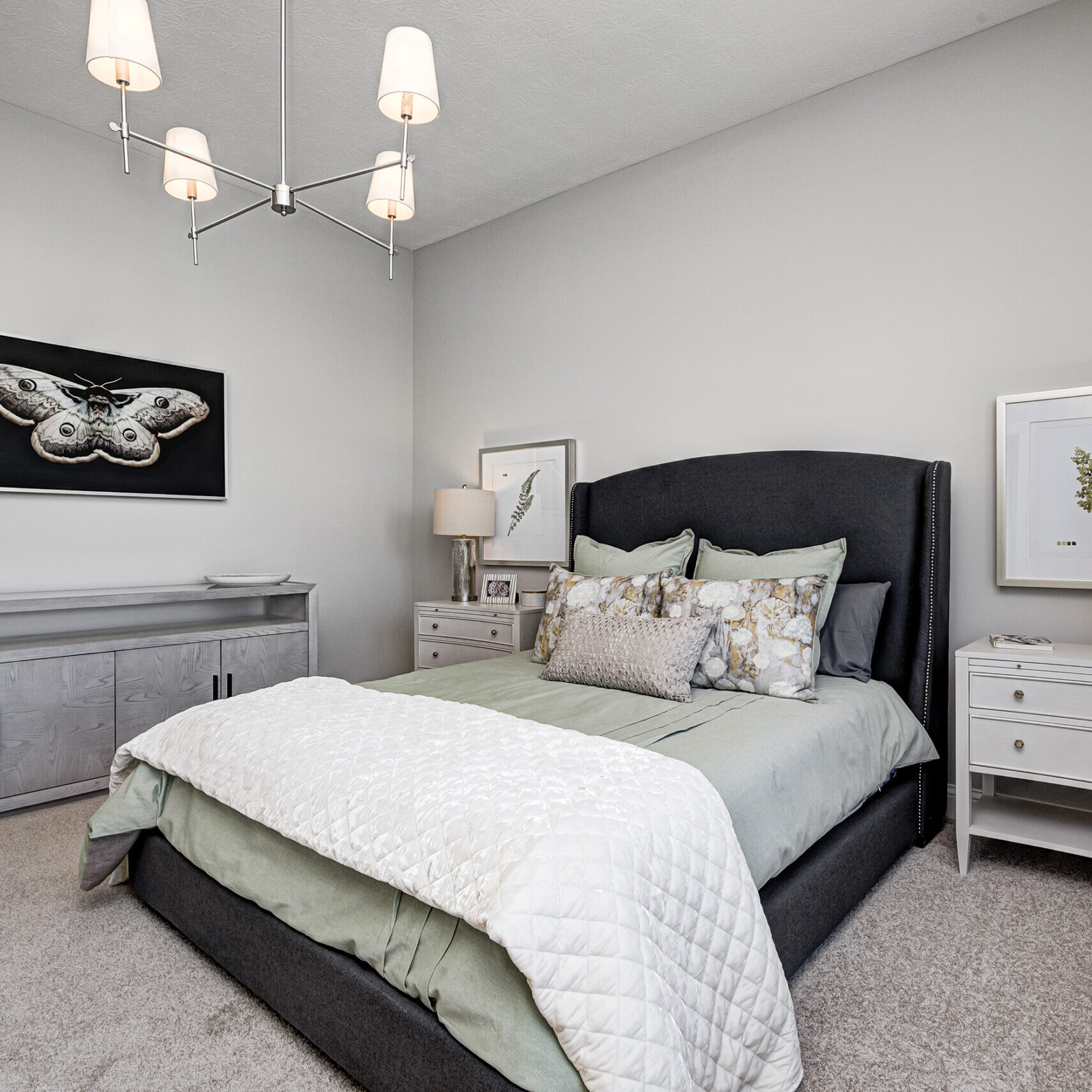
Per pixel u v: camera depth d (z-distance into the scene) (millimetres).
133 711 3143
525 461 4188
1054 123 2594
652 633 2432
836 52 2830
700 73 2947
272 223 4121
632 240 3730
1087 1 2527
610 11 2570
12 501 3215
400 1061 1296
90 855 2027
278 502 4172
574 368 3984
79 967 1830
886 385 2961
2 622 3176
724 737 1881
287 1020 1576
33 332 3254
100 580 3477
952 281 2809
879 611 2672
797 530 2992
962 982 1761
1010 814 2488
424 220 4379
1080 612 2561
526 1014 1147
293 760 1672
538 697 2344
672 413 3594
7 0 2500
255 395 4055
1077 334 2559
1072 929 2006
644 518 3471
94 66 1763
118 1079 1446
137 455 3570
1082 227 2547
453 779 1462
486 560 4391
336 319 4449
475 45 2746
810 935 1770
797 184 3182
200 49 2756
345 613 4504
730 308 3387
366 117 3238
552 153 3582
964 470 2791
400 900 1402
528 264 4195
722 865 1387
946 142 2812
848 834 2043
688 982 1249
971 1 2549
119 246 3518
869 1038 1559
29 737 2857
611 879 1182
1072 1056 1504
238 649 3492
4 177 3166
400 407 4816
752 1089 1328
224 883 1732
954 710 2832
